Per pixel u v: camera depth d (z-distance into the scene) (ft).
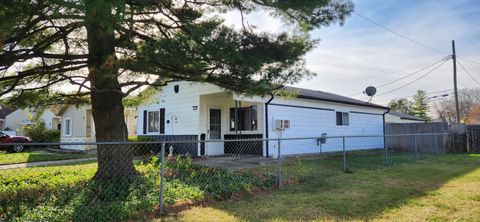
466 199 20.17
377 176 29.01
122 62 19.35
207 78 22.84
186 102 47.29
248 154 45.24
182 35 21.12
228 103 49.39
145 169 26.48
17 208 15.94
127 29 20.84
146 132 53.67
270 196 21.45
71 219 15.35
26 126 84.79
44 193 18.58
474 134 60.49
